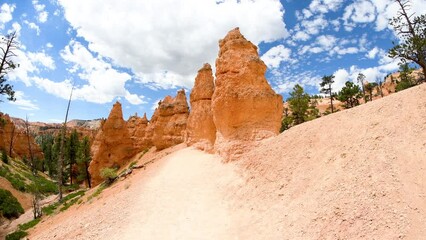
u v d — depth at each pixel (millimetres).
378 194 9211
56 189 56000
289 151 15000
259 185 14406
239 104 19656
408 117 11492
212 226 12922
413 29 33000
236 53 21234
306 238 9430
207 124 27062
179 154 26641
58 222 22938
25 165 69062
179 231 12914
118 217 15797
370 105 13906
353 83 60125
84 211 21000
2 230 30078
